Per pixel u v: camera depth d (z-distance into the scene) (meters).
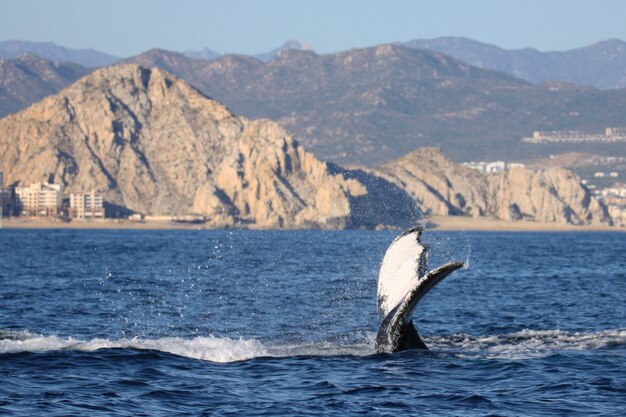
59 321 68.81
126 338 60.00
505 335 53.91
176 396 39.62
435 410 37.62
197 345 50.06
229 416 36.62
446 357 47.03
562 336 53.59
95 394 39.59
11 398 38.62
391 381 42.06
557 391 40.56
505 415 36.81
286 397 39.59
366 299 86.19
